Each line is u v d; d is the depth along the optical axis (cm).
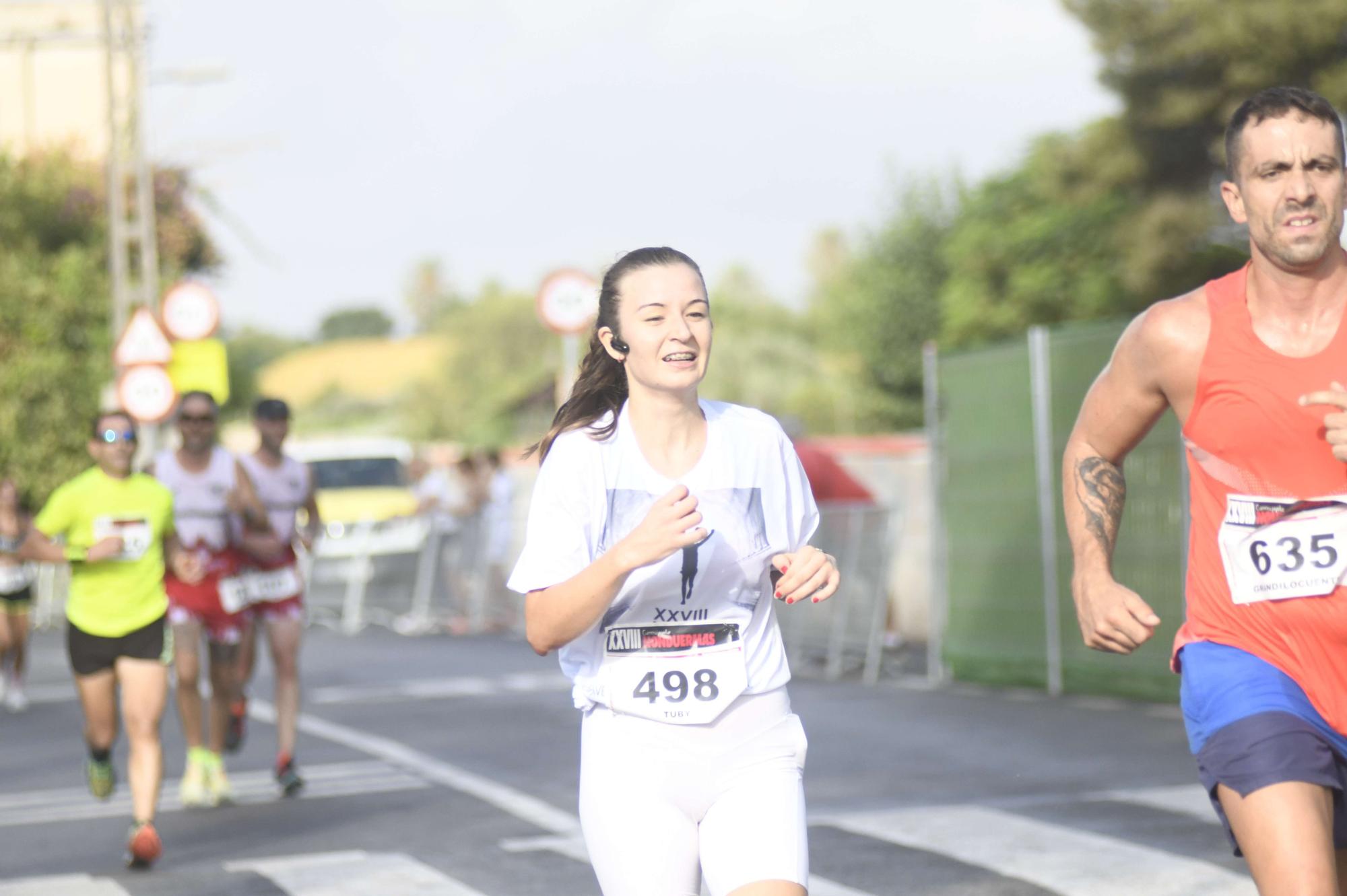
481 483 5628
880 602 3547
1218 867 1627
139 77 5950
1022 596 3259
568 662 978
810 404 16912
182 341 4119
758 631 967
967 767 2308
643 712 943
